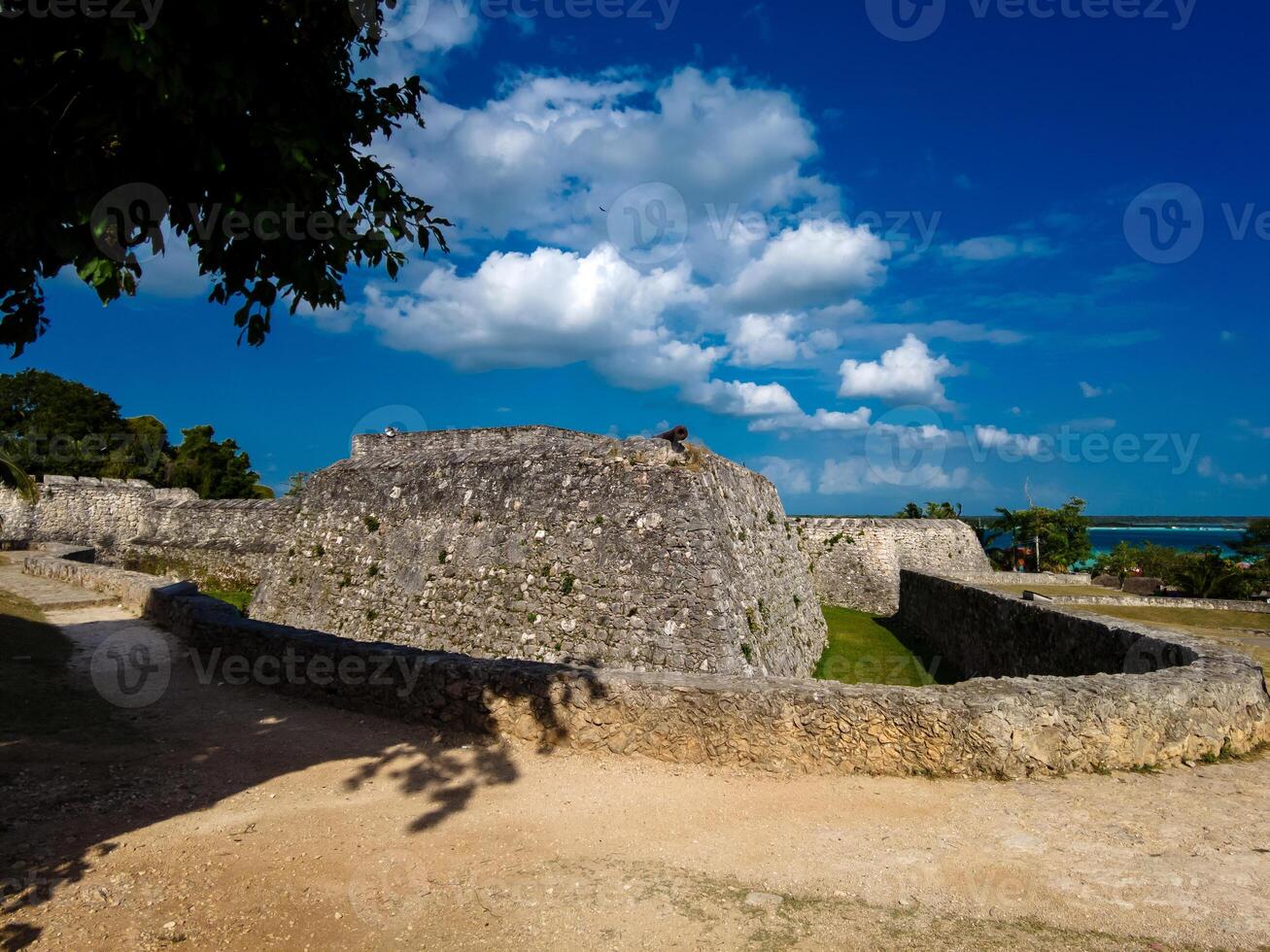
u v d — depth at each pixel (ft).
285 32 16.79
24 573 71.92
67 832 17.11
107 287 15.21
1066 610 38.40
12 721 24.31
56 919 13.76
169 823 18.15
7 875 14.90
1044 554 136.15
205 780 21.08
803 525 100.99
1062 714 21.58
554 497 43.68
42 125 14.58
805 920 14.25
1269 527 125.39
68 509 106.63
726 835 17.92
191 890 15.15
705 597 36.58
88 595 58.03
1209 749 22.53
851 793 20.17
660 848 17.33
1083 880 15.47
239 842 17.30
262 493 150.10
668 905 14.82
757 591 42.78
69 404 134.72
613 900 15.05
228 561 89.35
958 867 16.11
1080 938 13.48
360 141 19.31
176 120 15.53
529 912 14.61
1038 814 18.65
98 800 18.97
